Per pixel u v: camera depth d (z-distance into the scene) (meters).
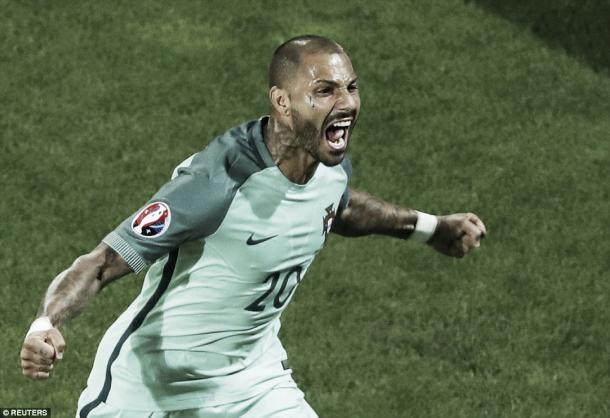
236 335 20.45
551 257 34.50
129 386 20.70
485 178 37.94
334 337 30.97
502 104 41.59
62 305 18.14
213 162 19.05
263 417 20.89
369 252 34.06
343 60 18.58
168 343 20.34
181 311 20.09
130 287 31.98
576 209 36.72
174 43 43.09
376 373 29.86
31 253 33.38
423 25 45.22
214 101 40.50
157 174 36.97
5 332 30.31
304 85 18.47
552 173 38.38
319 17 45.12
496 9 46.34
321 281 32.88
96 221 34.78
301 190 19.42
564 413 28.83
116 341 20.77
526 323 31.84
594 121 41.19
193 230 18.92
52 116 39.34
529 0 46.84
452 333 31.38
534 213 36.44
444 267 33.72
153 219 18.72
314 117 18.53
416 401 28.97
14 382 28.73
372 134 39.62
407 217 22.47
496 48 44.38
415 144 39.28
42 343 17.27
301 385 29.34
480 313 32.12
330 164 18.88
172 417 20.83
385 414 28.52
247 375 20.89
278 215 19.41
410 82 42.28
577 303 32.66
